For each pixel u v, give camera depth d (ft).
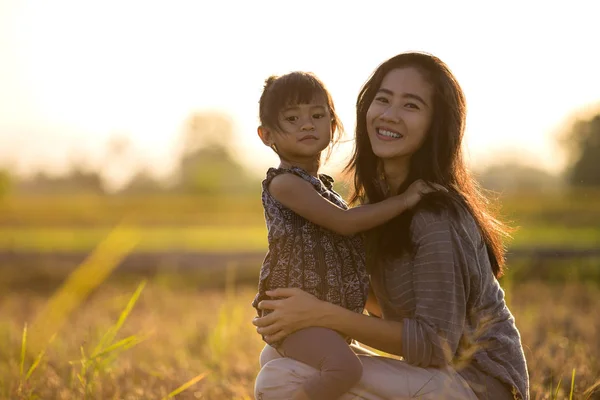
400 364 12.42
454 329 11.96
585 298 38.01
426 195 12.39
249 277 52.49
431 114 12.72
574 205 114.73
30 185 214.69
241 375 20.22
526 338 23.97
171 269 54.70
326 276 12.46
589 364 18.79
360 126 13.55
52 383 17.47
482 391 12.10
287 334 12.21
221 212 167.02
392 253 12.53
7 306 42.57
